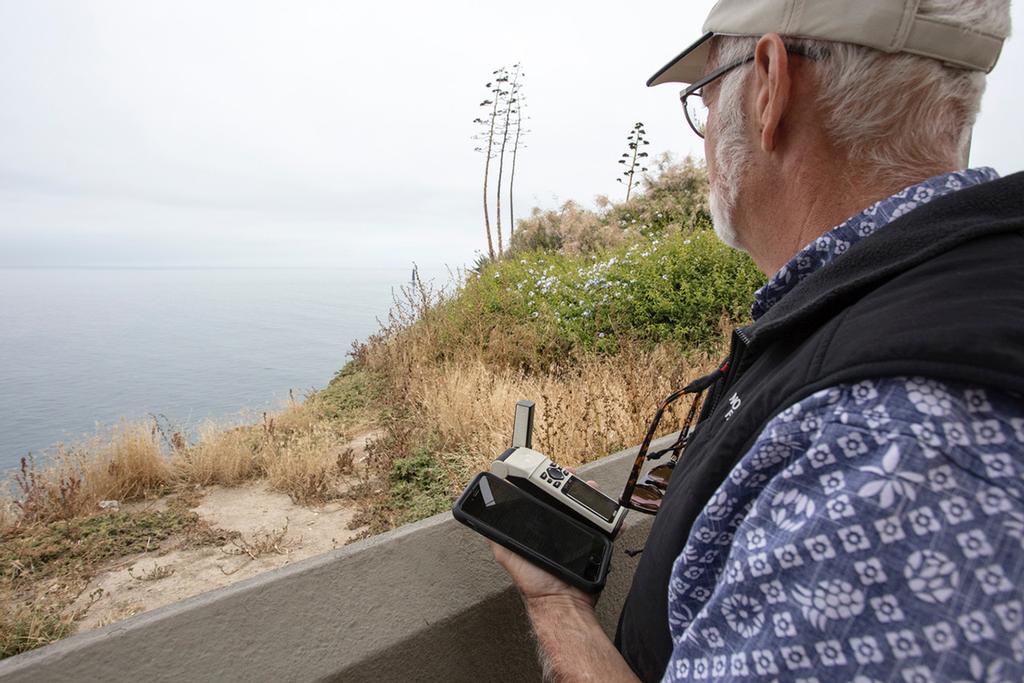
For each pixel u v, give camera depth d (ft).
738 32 2.30
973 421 1.37
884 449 1.39
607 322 21.71
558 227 44.88
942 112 1.94
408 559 3.99
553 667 2.66
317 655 3.31
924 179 1.99
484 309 24.29
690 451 2.42
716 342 20.67
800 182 2.20
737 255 24.27
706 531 1.82
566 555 3.07
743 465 1.72
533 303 24.34
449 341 22.68
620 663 2.52
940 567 1.30
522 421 4.01
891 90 1.94
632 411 13.33
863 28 1.90
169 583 10.51
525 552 2.96
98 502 13.61
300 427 18.56
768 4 2.16
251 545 11.71
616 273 24.81
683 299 22.59
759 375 2.11
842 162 2.09
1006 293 1.51
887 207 1.96
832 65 2.01
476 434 14.83
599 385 15.20
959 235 1.69
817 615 1.40
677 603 1.95
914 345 1.44
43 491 13.51
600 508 3.54
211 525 12.72
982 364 1.35
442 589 3.83
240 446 15.79
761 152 2.33
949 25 1.85
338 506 13.51
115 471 14.47
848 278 1.85
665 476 3.92
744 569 1.57
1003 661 1.24
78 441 15.01
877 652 1.32
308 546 11.79
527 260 34.76
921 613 1.30
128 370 367.04
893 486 1.36
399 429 16.24
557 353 20.80
